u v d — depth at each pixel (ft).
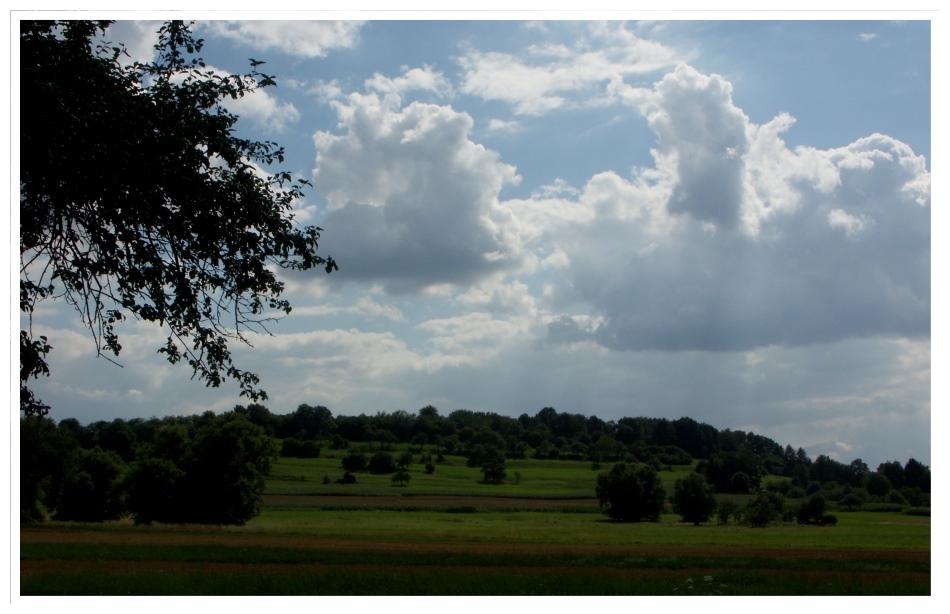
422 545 118.52
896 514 325.21
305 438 651.66
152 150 50.90
